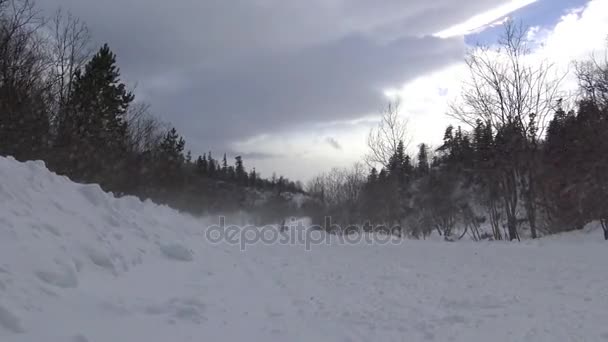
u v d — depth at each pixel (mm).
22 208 5605
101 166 21781
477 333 5145
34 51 20719
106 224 7234
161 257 7348
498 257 11734
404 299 6789
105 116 24922
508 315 5824
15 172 6621
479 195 31688
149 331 4211
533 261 10680
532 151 23484
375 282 8188
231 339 4512
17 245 4570
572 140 22875
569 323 5371
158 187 31703
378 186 35969
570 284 7613
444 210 35312
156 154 34781
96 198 7879
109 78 26484
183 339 4230
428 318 5766
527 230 26875
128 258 6285
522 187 23844
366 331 5219
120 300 4711
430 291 7336
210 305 5422
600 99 22016
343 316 5828
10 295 3752
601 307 6047
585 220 20844
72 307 4133
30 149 17031
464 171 32562
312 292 7238
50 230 5465
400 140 34719
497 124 24125
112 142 25000
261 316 5535
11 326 3441
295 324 5348
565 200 22344
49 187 7090
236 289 6695
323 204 52906
